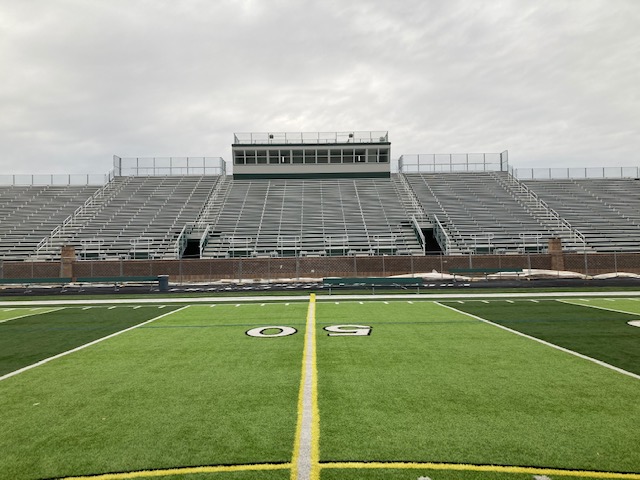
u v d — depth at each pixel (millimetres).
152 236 37094
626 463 4676
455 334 11742
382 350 9922
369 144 47781
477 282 28391
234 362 9023
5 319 15773
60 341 11531
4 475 4590
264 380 7719
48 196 44125
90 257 34406
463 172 49812
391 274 32250
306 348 10195
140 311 17422
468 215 40000
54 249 34969
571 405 6344
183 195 44125
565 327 12641
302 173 47562
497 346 10266
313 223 39250
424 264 32250
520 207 41406
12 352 10281
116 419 6039
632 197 43531
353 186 45812
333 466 4672
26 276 31688
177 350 10242
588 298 19688
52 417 6145
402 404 6453
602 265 32188
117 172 48531
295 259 32219
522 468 4590
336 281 22953
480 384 7371
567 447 5035
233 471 4605
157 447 5168
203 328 13188
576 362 8750
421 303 18594
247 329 12883
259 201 42875
